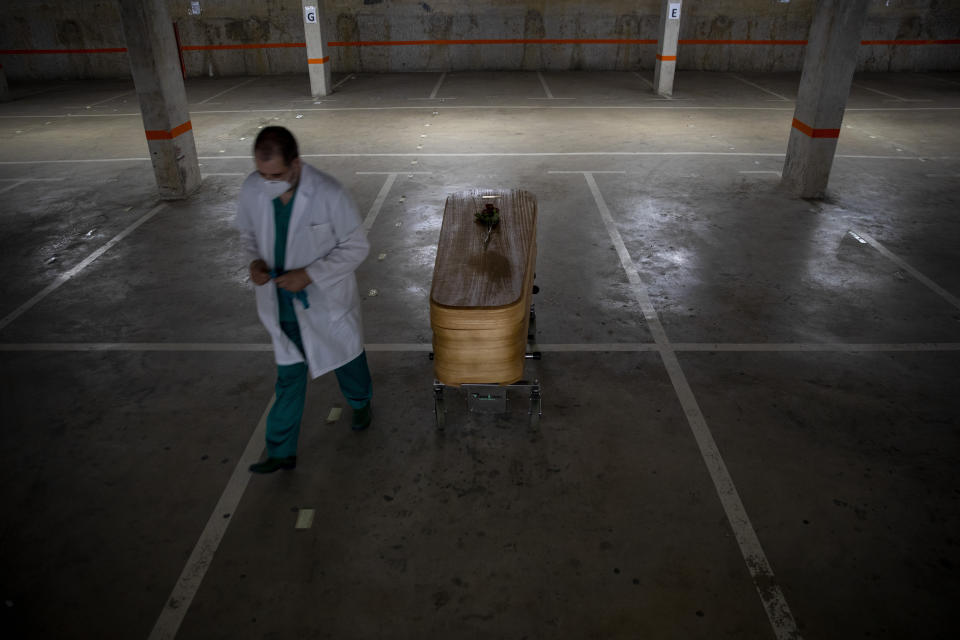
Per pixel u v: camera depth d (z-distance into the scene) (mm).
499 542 2945
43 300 5324
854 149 9828
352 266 2947
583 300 5223
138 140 10805
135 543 2971
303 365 3088
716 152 9750
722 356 4410
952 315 4926
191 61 17469
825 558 2846
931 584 2717
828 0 6699
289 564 2852
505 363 3373
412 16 16953
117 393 4078
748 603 2643
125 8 6758
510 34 17172
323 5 14156
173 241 6562
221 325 4914
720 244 6316
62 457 3516
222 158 9680
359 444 3604
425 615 2605
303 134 11141
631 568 2807
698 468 3387
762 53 17312
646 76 16844
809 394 3984
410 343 4629
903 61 17188
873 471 3348
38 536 3008
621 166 9023
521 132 11078
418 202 7602
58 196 7973
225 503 3199
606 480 3312
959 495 3189
